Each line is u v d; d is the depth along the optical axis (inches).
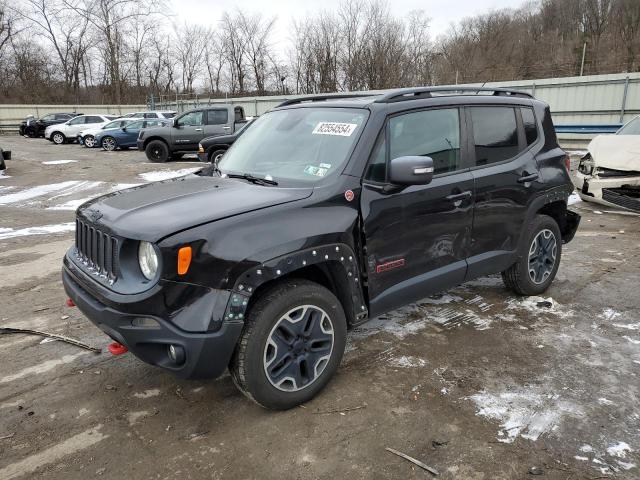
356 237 122.7
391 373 134.0
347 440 107.7
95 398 125.0
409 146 136.4
